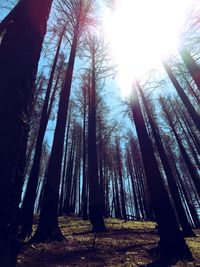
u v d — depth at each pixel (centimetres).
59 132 945
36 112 1530
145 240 925
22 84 269
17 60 274
